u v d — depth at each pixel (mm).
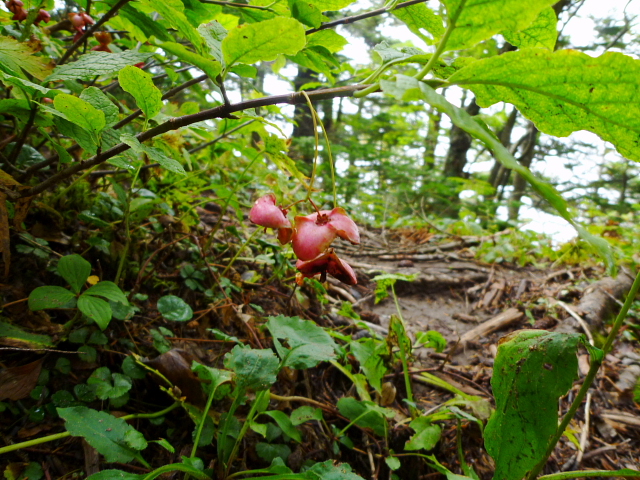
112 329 268
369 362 296
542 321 493
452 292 589
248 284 391
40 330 232
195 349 294
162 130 192
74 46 253
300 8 231
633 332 487
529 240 786
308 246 187
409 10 205
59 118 198
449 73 194
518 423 182
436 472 276
